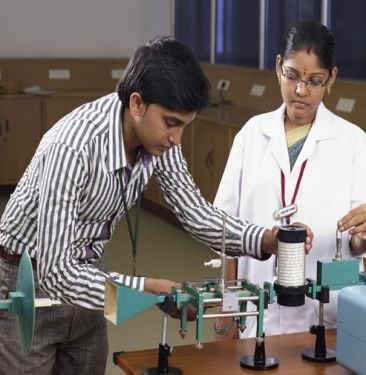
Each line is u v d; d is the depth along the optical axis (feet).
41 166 7.26
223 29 26.76
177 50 6.87
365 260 11.38
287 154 9.18
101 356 8.86
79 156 7.14
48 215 7.07
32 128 26.78
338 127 9.19
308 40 8.71
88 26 29.22
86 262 7.98
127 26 29.60
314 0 22.57
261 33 24.77
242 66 25.86
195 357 7.57
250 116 22.61
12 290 8.03
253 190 9.27
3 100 26.25
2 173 26.66
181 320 7.14
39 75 28.55
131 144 7.59
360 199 9.08
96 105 7.55
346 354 7.16
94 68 29.12
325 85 8.91
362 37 21.11
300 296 7.31
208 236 8.20
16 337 8.20
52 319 8.18
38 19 28.63
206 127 22.21
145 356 7.55
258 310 7.27
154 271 19.88
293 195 9.10
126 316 6.85
